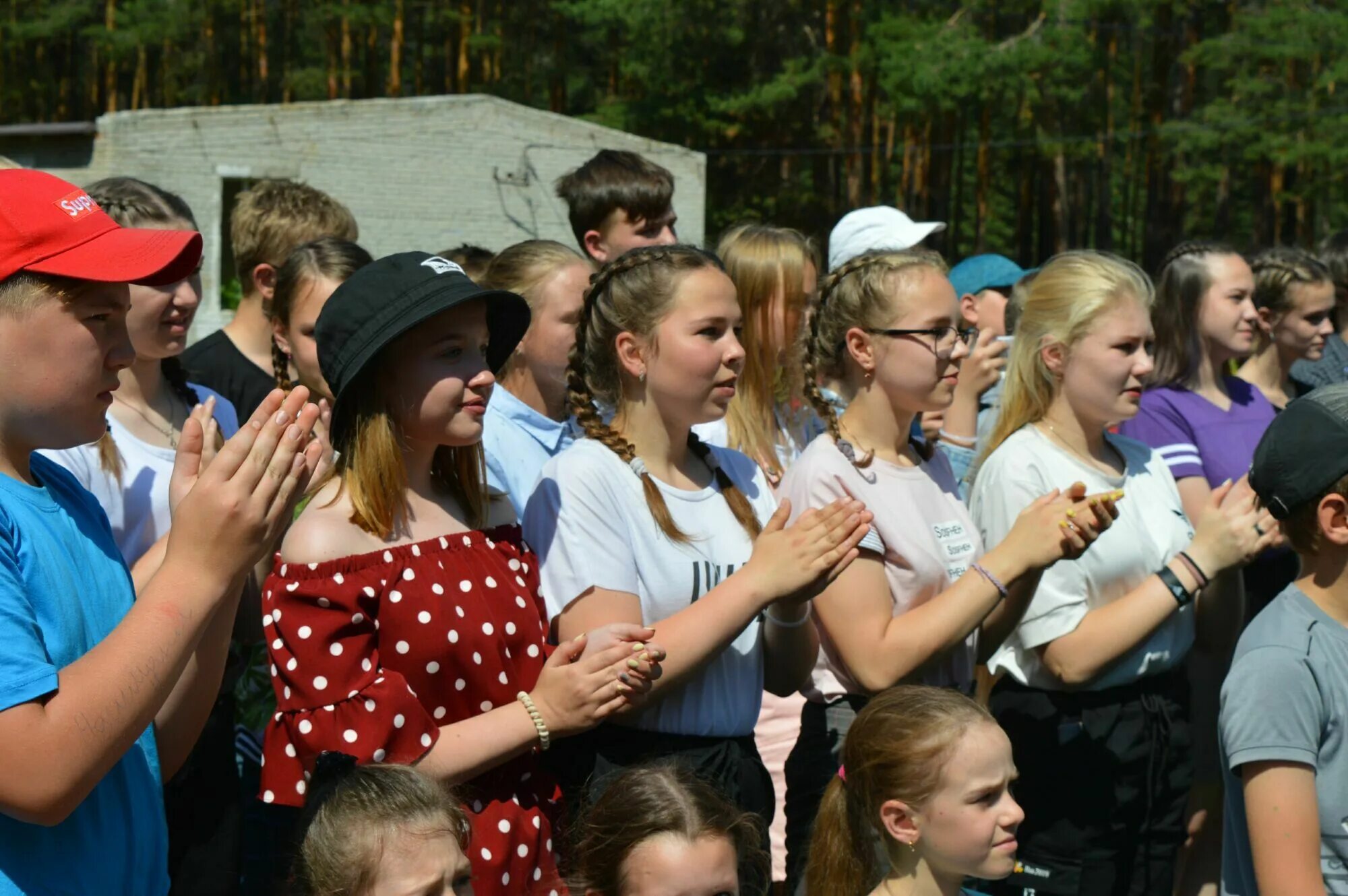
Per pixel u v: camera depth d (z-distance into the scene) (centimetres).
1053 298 397
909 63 3067
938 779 283
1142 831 380
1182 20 3656
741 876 289
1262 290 553
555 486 307
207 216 2209
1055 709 380
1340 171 3170
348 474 274
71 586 207
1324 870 264
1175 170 3372
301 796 255
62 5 4053
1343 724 264
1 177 202
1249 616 493
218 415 379
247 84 4225
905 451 372
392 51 3828
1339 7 3369
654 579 302
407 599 265
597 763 296
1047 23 3234
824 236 3662
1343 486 267
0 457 207
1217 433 489
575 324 392
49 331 198
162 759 243
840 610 336
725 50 3447
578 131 2445
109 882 211
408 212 2370
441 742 258
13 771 183
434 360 277
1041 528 328
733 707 308
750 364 420
